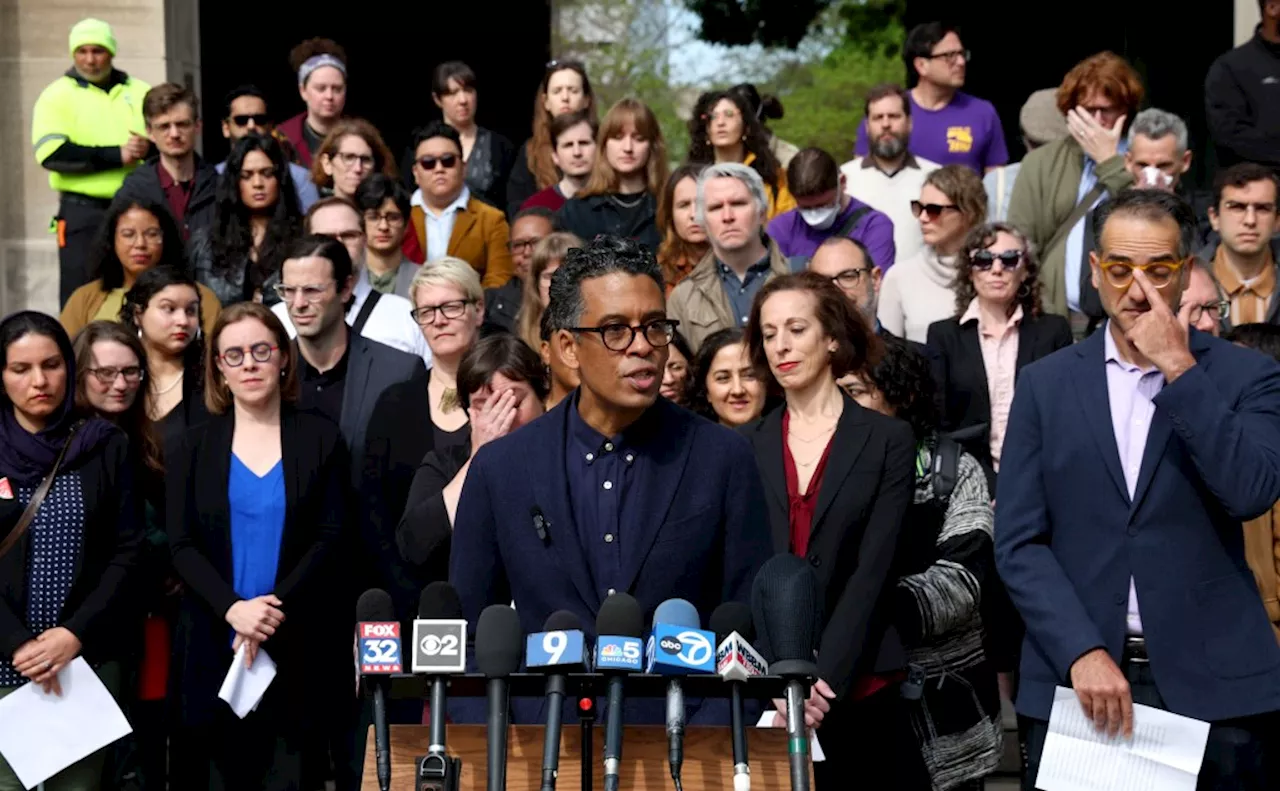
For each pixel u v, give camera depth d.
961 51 11.38
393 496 7.48
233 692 7.23
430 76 17.45
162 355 8.51
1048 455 5.70
